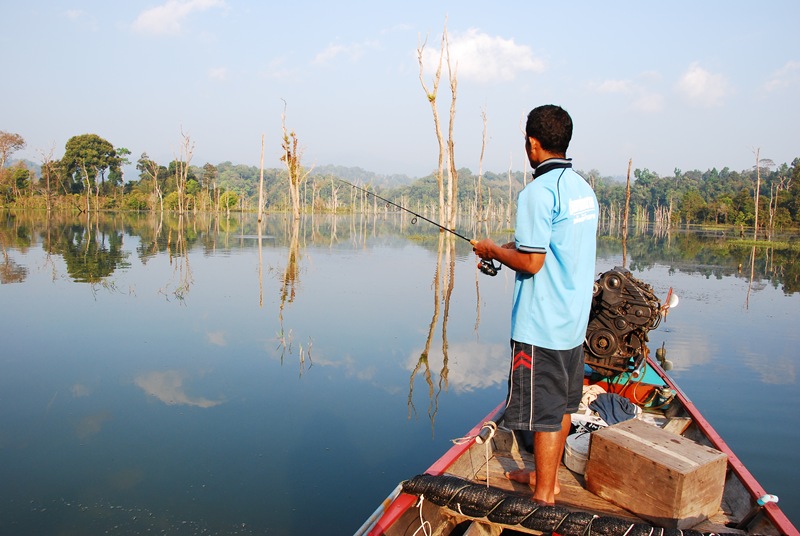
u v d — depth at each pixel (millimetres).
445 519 3123
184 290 12938
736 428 5961
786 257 28797
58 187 66562
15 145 64812
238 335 8992
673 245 36219
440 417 5930
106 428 5480
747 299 14250
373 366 7617
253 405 6137
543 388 2762
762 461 5242
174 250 22172
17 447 5062
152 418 5730
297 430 5539
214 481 4547
